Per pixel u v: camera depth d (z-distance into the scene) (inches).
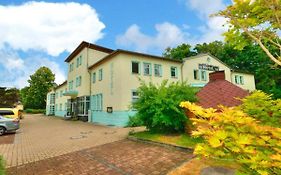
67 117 1293.1
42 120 1250.0
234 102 435.5
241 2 184.2
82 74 1099.3
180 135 448.5
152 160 299.4
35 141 513.7
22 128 814.5
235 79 1280.8
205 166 249.8
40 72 2500.0
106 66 913.5
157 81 903.7
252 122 105.5
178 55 1635.1
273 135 100.4
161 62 937.5
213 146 102.5
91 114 1035.3
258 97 177.2
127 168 271.4
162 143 386.9
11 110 836.6
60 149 407.5
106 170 267.9
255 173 106.8
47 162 318.7
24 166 301.4
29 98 2460.6
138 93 508.1
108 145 425.7
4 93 1328.7
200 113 123.1
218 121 111.3
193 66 1066.1
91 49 1087.6
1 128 628.7
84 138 524.7
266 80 1263.5
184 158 297.7
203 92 504.4
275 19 189.8
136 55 854.5
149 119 488.1
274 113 166.7
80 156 345.4
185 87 477.1
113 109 832.3
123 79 802.8
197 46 1690.5
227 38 222.8
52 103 1999.3
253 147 102.6
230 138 104.0
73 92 1149.1
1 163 211.2
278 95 1093.8
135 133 521.7
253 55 1369.3
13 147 442.9
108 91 881.5
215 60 1181.1
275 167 96.8
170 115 454.6
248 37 214.8
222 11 201.8
